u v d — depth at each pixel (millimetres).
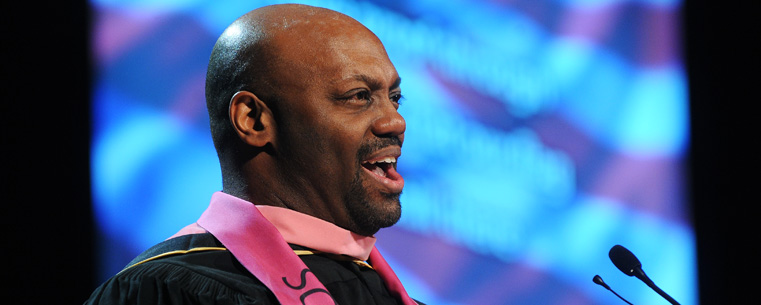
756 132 15195
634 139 14711
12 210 11578
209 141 11938
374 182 4781
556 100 14227
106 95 11727
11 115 11586
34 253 11586
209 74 5012
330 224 4793
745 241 15055
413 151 13070
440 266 13117
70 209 11633
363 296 4820
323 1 12555
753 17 15297
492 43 13797
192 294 4227
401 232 12984
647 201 14734
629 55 14805
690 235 14891
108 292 4273
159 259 4578
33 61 11633
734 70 15258
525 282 13703
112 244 11633
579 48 14438
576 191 14250
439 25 13406
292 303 4289
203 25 12047
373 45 4910
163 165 11766
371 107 4793
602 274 14195
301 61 4707
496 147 13703
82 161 11664
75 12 11719
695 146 15078
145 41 11859
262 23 4902
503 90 13820
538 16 14211
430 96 13242
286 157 4738
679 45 15109
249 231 4598
